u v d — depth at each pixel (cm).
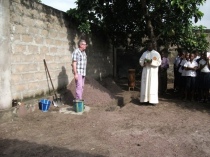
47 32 723
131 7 1020
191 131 527
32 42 652
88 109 702
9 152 415
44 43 710
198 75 818
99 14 1000
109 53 1341
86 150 423
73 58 690
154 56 745
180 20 812
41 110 661
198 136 497
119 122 584
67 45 853
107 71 1312
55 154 407
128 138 480
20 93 613
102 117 621
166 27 837
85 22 893
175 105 767
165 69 962
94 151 419
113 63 1419
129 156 403
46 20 717
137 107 735
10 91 567
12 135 486
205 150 432
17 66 596
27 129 521
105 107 737
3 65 543
